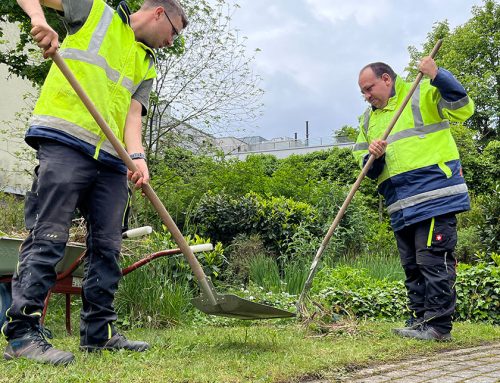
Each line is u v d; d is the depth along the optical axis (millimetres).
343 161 19719
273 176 13672
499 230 8680
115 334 3188
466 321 5645
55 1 2916
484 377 2857
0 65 13570
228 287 7039
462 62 25766
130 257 5203
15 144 13641
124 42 3146
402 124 4305
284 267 8258
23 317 2746
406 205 4164
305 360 2990
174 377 2477
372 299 5715
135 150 3160
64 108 2885
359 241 10367
